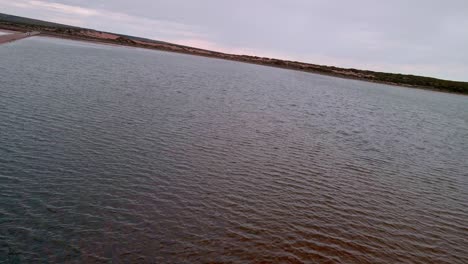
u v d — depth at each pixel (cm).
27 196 1566
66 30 18288
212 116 3659
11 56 5609
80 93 3700
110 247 1309
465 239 1756
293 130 3569
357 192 2164
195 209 1672
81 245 1298
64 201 1575
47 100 3177
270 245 1465
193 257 1317
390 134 4106
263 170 2311
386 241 1633
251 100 5262
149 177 1950
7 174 1728
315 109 5278
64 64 5731
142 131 2748
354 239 1609
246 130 3284
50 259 1207
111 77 5269
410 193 2273
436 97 12206
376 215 1886
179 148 2494
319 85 10625
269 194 1955
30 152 2022
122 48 15488
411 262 1491
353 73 19950
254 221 1639
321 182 2241
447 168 2967
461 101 11869
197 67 10950
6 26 13662
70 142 2273
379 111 6194
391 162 2906
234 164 2344
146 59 10712
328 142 3275
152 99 4025
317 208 1869
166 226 1495
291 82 10419
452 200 2250
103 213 1525
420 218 1927
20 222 1378
